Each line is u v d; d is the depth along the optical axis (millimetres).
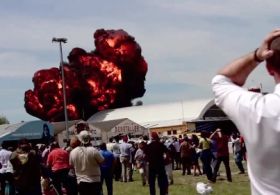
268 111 2102
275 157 2092
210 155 20719
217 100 2314
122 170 24562
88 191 11852
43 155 19891
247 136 2150
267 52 2227
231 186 19344
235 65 2324
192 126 59875
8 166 17859
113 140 26547
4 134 37938
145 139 22297
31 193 13445
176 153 30109
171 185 21031
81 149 11852
